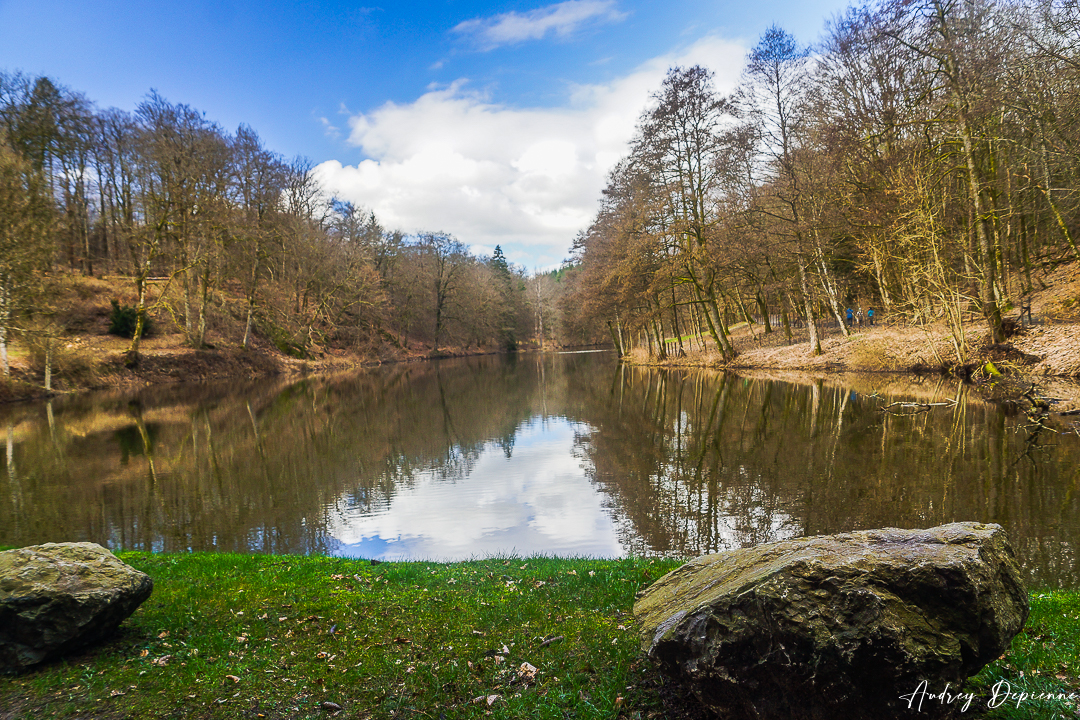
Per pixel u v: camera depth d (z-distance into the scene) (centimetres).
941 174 2298
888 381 2609
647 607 473
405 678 478
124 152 4703
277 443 2136
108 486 1552
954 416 1802
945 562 343
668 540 1020
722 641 365
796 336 4106
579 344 11788
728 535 1018
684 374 3978
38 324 3155
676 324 4981
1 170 2758
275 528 1208
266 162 4803
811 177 2989
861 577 344
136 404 3103
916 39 2138
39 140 3997
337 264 6088
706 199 3503
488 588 711
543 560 877
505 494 1427
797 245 3128
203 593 693
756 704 354
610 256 3922
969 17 2038
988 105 1992
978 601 337
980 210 2325
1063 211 2533
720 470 1445
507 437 2202
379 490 1507
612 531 1098
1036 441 1448
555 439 2108
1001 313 2373
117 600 541
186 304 4416
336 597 676
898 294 3145
